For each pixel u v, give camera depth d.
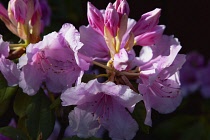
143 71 0.47
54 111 0.49
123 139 0.46
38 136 0.48
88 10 0.48
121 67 0.46
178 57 0.47
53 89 0.47
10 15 0.49
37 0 0.49
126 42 0.48
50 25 0.54
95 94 0.45
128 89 0.44
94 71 0.56
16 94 0.50
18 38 0.54
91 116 0.46
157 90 0.49
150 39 0.49
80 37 0.49
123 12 0.47
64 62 0.47
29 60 0.45
